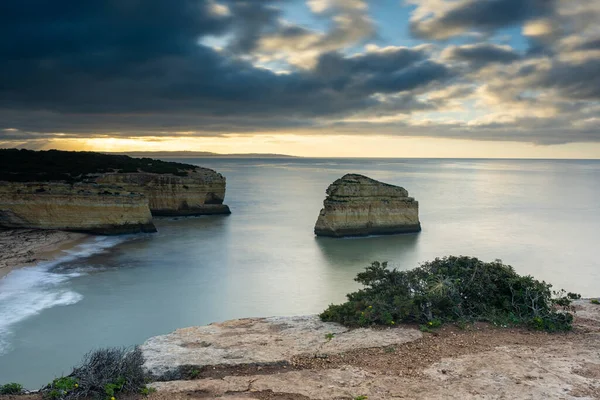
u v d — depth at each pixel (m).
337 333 12.20
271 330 12.77
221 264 41.09
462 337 11.72
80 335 23.92
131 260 42.19
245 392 8.87
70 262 40.81
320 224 56.25
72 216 54.34
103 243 50.28
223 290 32.91
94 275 36.50
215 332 12.66
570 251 47.34
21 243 46.38
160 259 42.78
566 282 35.88
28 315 26.83
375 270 14.89
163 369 10.05
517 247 49.38
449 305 13.23
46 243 47.03
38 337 23.55
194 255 44.78
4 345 22.44
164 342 11.81
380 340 11.50
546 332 12.14
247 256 44.59
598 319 13.41
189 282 34.94
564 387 8.86
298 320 13.66
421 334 11.93
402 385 9.05
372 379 9.35
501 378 9.27
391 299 13.55
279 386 9.07
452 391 8.74
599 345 11.15
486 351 10.75
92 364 9.34
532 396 8.52
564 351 10.74
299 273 38.06
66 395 8.55
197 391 8.94
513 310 13.39
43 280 34.53
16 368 19.97
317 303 30.17
